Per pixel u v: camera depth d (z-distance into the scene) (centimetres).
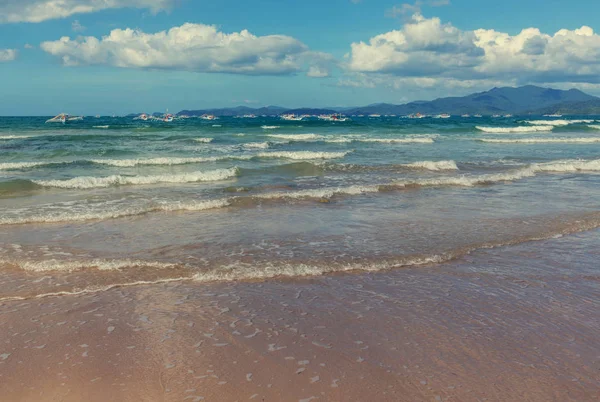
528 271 738
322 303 601
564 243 906
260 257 793
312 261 772
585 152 2856
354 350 472
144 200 1294
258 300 609
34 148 2728
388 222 1067
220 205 1240
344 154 2500
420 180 1652
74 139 3409
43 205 1212
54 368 432
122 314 558
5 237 906
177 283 670
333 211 1190
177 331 512
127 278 686
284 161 2270
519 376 424
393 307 588
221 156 2392
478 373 429
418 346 482
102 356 455
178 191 1458
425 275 718
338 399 385
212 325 529
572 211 1195
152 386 403
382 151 2819
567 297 628
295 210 1199
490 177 1731
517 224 1048
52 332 507
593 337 508
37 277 687
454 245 877
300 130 5150
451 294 636
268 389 398
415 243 890
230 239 910
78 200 1288
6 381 408
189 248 844
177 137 3675
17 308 573
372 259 787
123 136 3684
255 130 5053
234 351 467
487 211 1192
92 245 859
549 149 3067
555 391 401
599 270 745
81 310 570
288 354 462
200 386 402
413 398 388
